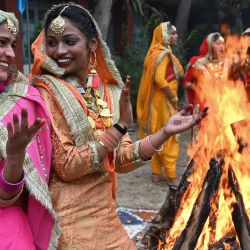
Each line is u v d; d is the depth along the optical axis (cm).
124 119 180
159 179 541
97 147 178
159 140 198
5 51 167
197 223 250
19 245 161
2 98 168
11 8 800
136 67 1001
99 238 187
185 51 1212
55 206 182
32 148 167
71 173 177
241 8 1439
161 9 1362
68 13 186
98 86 200
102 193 191
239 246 246
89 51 198
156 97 524
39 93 179
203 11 1562
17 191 157
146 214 425
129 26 1119
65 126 180
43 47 191
